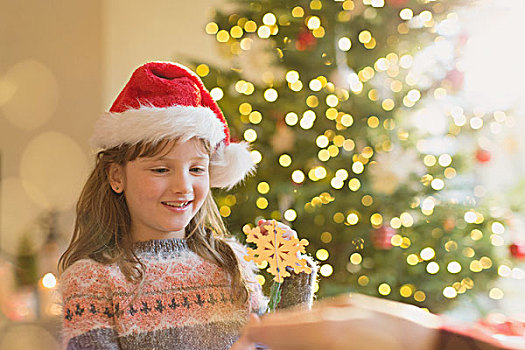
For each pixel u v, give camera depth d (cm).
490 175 303
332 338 29
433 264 229
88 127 320
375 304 31
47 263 265
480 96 262
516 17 300
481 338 30
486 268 240
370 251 231
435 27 241
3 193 312
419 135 246
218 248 126
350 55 238
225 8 338
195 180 116
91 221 118
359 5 242
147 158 113
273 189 227
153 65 121
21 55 320
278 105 231
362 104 236
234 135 228
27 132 319
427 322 30
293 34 234
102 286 109
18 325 225
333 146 231
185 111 113
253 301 124
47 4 321
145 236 118
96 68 322
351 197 231
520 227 273
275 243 111
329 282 229
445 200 250
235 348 71
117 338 107
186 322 113
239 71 246
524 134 302
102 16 322
